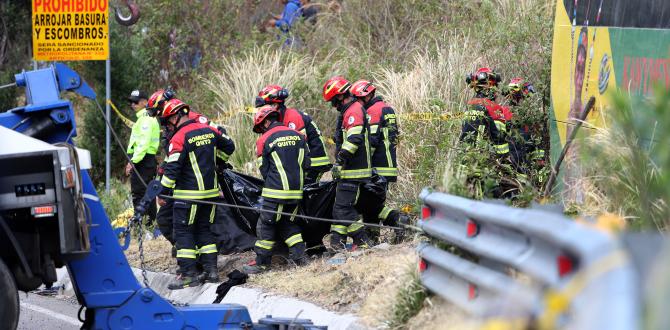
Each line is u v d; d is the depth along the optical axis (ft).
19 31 212.64
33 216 63.46
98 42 142.31
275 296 89.81
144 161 133.08
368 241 106.42
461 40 156.46
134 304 69.72
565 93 107.55
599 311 30.66
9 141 64.64
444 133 116.98
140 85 187.93
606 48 98.53
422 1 180.24
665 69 86.79
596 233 36.40
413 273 72.33
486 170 84.53
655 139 67.87
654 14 89.56
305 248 106.01
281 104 110.73
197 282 103.40
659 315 28.55
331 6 193.26
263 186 107.04
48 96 70.49
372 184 106.52
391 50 171.94
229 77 175.01
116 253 69.82
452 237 61.77
